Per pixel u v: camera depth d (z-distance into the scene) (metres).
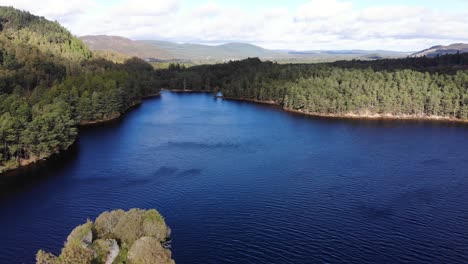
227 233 92.94
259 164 148.50
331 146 178.75
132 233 73.81
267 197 115.50
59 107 177.25
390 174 139.00
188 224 97.25
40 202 110.75
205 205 109.06
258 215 103.06
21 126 145.88
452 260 83.62
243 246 87.12
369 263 81.62
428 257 84.50
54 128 157.50
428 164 152.25
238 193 118.31
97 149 166.38
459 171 143.75
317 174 137.50
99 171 137.50
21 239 90.00
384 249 87.25
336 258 83.12
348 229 96.12
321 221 100.12
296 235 92.56
